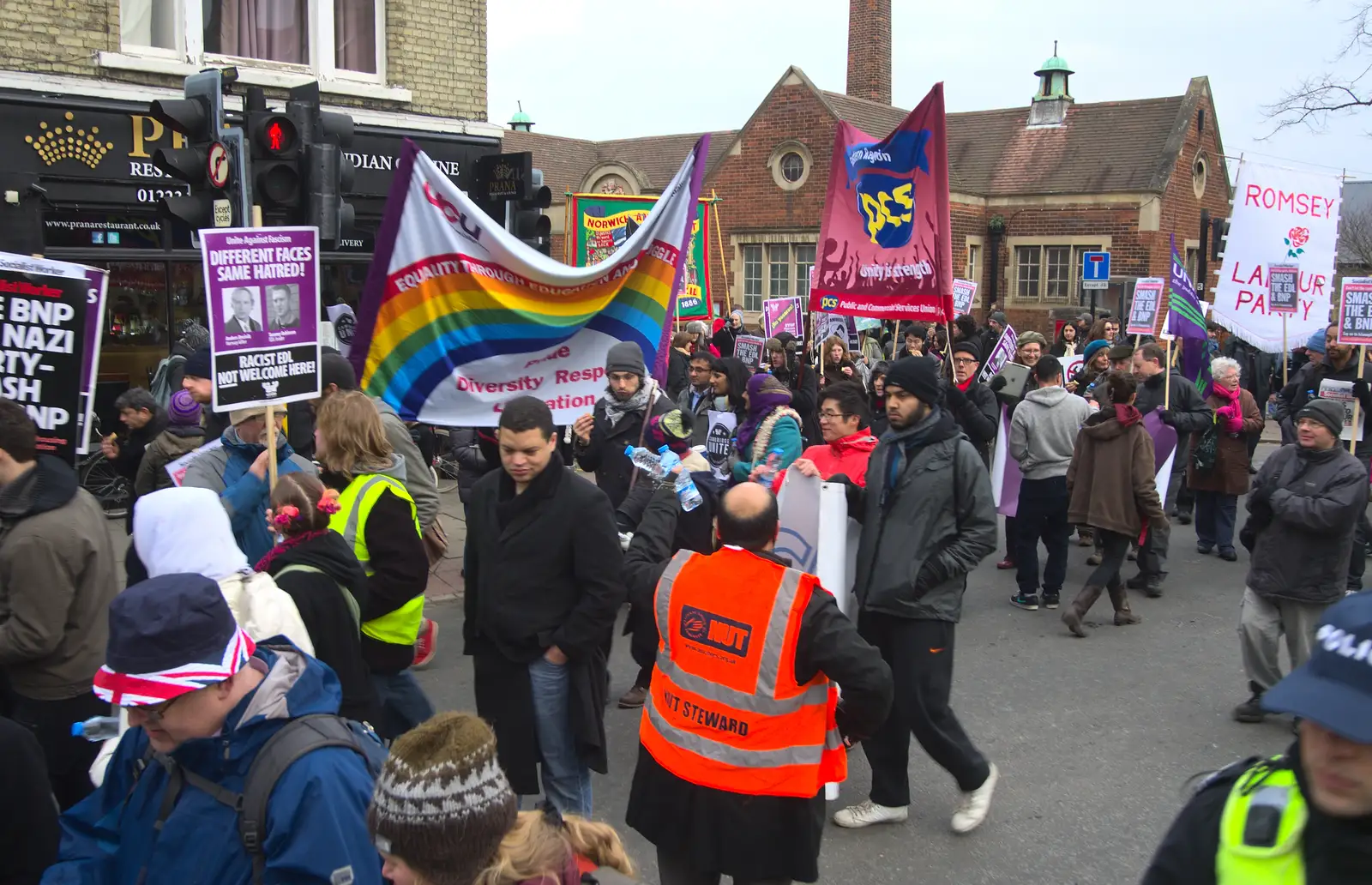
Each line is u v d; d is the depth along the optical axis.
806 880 3.14
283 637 2.41
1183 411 9.00
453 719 1.91
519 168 10.67
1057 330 15.83
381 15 12.03
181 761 2.21
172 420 6.27
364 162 11.95
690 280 15.86
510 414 3.79
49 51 9.89
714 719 3.11
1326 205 10.76
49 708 3.57
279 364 4.31
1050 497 7.86
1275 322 10.77
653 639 3.65
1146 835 4.63
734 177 28.41
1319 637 1.67
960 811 4.65
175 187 10.70
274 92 11.27
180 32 10.67
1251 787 1.77
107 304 10.50
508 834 1.89
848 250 8.90
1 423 3.44
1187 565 9.55
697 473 5.07
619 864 2.11
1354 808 1.61
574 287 6.09
